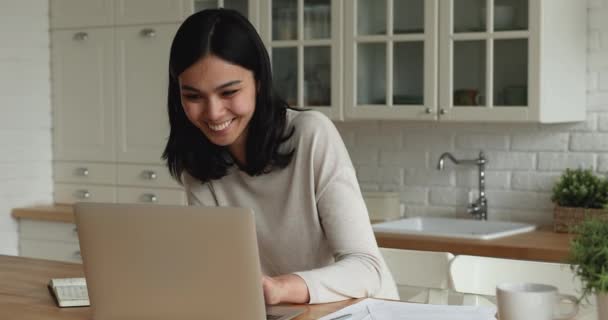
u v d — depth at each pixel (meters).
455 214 4.20
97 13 4.69
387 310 1.90
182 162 2.31
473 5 3.70
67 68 4.84
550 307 1.59
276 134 2.18
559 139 3.94
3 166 4.71
